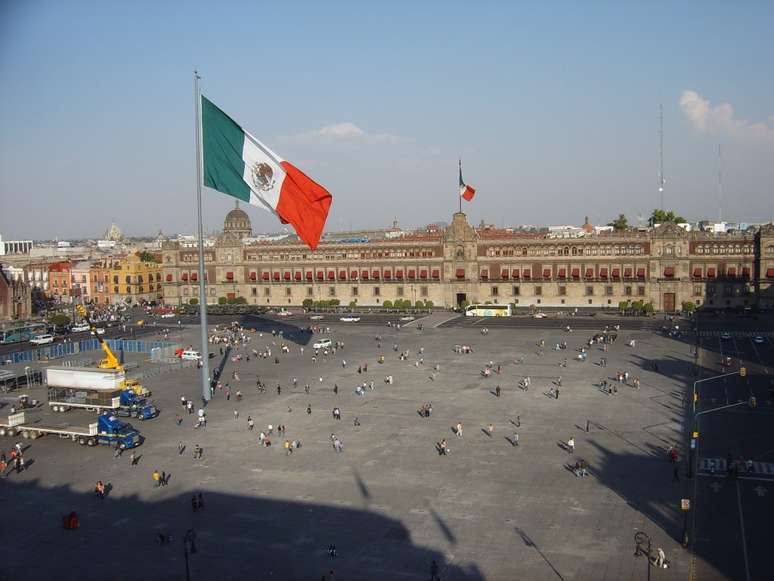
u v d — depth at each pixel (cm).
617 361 11781
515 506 5897
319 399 9812
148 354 13975
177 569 4969
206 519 5816
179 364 12662
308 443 7775
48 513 6022
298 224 8494
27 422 8538
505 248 19350
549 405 9094
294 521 5725
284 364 12512
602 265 18512
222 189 8769
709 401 9056
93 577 4881
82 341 14788
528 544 5203
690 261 17838
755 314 16975
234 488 6481
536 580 4678
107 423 7856
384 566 4934
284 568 4947
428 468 6862
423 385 10488
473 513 5778
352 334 15812
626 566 4844
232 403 9738
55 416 8975
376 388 10375
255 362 12794
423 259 19975
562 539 5275
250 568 4959
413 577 4766
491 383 10469
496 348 13412
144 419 8919
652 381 10281
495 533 5400
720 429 7888
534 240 19088
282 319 18850
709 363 11425
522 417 8575
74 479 6831
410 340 14712
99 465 7225
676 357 11988
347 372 11625
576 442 7550
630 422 8238
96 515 5959
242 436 8119
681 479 6419
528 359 12219
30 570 5000
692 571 4756
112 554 5231
